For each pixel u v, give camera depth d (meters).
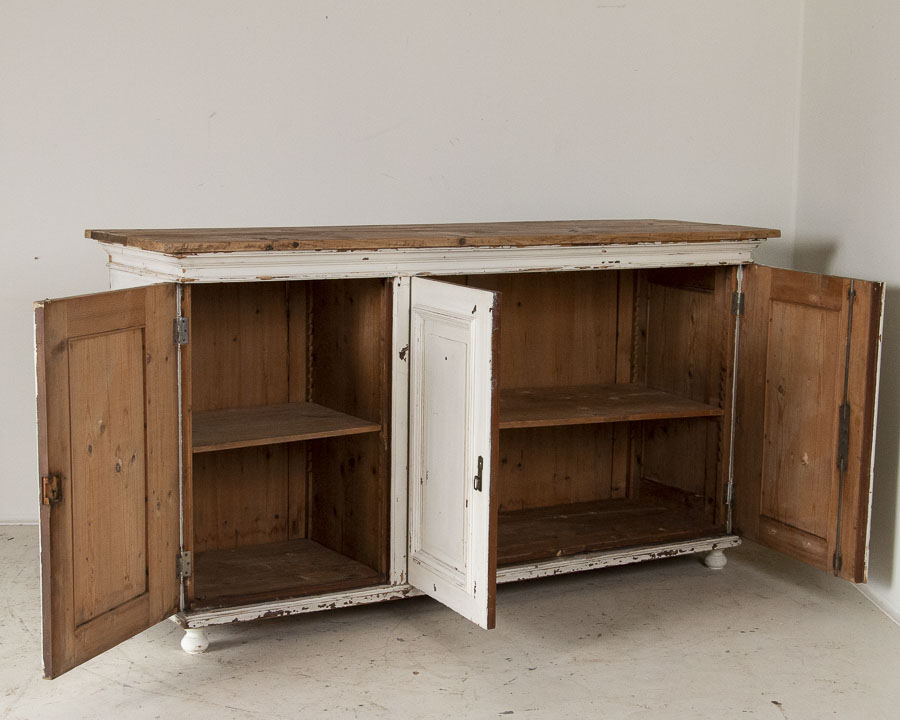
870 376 3.44
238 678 3.12
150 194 4.24
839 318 3.52
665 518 4.19
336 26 4.27
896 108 3.85
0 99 4.10
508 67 4.46
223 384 3.76
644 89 4.63
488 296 2.95
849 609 3.72
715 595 3.83
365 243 3.22
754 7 4.70
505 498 4.30
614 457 4.51
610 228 3.86
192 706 2.95
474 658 3.28
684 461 4.24
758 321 3.86
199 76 4.20
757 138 4.76
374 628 3.49
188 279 3.02
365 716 2.91
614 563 3.81
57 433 2.64
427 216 4.46
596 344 4.39
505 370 4.24
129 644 3.36
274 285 3.80
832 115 4.41
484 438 3.01
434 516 3.31
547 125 4.54
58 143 4.16
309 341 3.87
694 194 4.75
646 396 4.19
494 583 3.06
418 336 3.32
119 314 2.82
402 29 4.33
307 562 3.67
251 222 4.32
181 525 3.16
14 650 3.29
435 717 2.90
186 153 4.23
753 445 3.92
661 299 4.29
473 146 4.46
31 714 2.90
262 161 4.29
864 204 4.11
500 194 4.53
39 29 4.08
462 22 4.38
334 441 3.77
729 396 3.97
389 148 4.39
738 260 3.86
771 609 3.71
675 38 4.64
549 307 4.28
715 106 4.71
